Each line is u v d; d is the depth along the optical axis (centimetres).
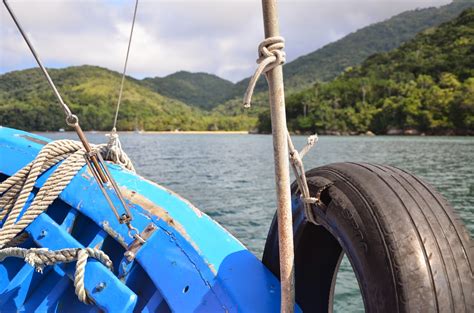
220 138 7969
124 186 234
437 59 11300
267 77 146
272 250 212
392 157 2786
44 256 203
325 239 205
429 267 144
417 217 155
